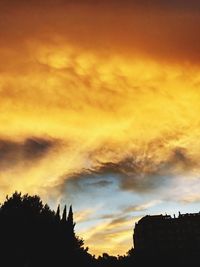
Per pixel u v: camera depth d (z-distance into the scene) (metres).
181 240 97.19
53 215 41.38
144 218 108.25
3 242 34.19
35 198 39.91
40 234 36.75
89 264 47.94
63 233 40.75
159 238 99.62
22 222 35.97
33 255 35.38
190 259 53.62
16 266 33.81
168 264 53.12
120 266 56.25
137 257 56.34
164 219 104.88
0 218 35.59
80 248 45.94
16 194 38.47
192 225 99.81
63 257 39.06
